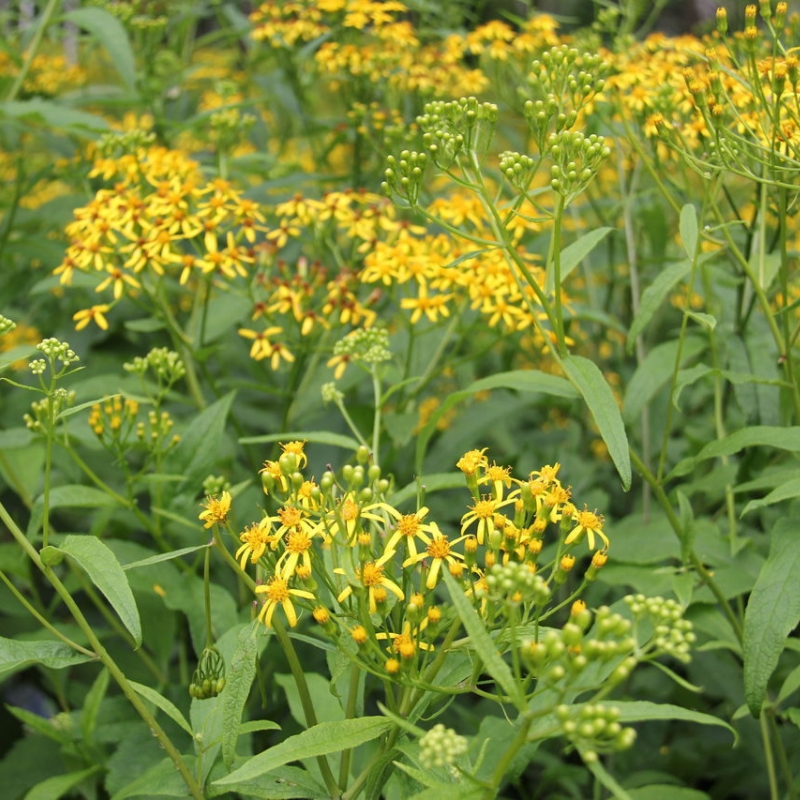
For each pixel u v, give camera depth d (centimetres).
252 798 75
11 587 67
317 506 66
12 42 131
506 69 129
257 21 127
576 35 123
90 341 117
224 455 98
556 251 74
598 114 98
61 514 112
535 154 133
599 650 58
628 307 123
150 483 89
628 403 84
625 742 57
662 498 79
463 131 77
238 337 117
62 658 67
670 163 112
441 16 134
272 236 97
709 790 97
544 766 98
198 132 125
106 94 126
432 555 66
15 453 98
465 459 68
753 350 86
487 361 133
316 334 99
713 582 80
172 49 139
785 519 72
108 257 94
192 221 94
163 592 83
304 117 126
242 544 67
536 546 66
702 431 105
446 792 60
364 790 69
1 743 101
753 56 76
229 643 72
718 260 107
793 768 88
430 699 66
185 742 83
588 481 106
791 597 70
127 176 99
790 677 77
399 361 103
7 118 105
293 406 98
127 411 92
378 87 121
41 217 115
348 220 97
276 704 93
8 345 129
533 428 132
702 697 99
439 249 97
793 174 81
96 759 84
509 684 59
